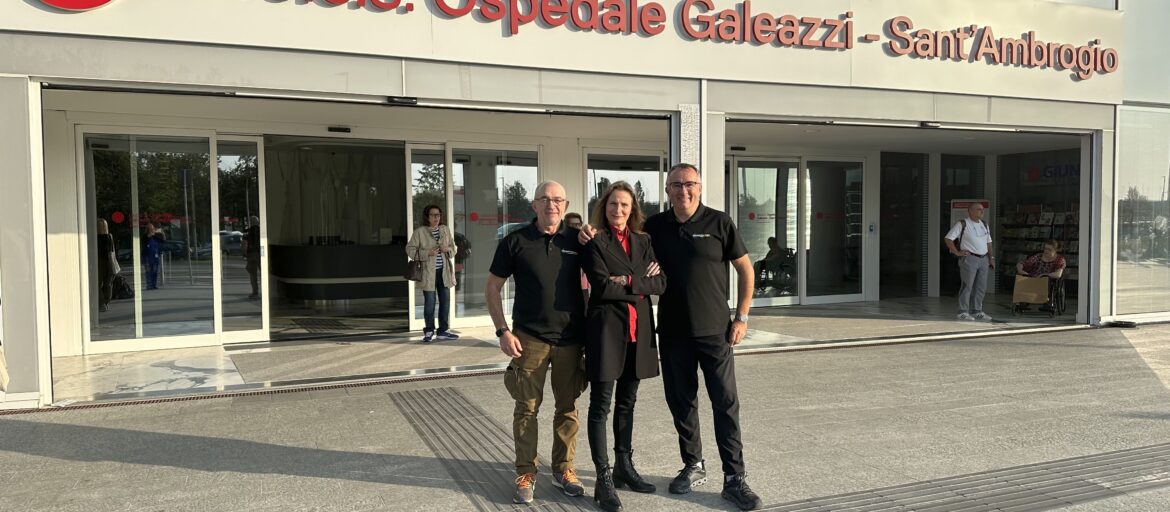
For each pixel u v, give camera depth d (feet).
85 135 27.22
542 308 13.05
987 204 46.55
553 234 13.24
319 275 42.06
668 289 13.44
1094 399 20.51
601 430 12.96
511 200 34.60
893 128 31.45
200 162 29.04
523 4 24.36
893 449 16.10
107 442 16.74
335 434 17.28
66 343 27.12
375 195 51.21
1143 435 17.13
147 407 19.85
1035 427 17.78
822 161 42.68
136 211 28.14
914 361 26.03
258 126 30.07
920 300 44.86
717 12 26.76
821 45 28.27
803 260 42.34
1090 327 33.81
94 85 20.27
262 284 30.50
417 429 17.72
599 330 12.75
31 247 19.60
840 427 17.80
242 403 20.27
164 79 20.74
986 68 31.30
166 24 20.63
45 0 19.42
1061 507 12.85
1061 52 32.55
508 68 24.35
